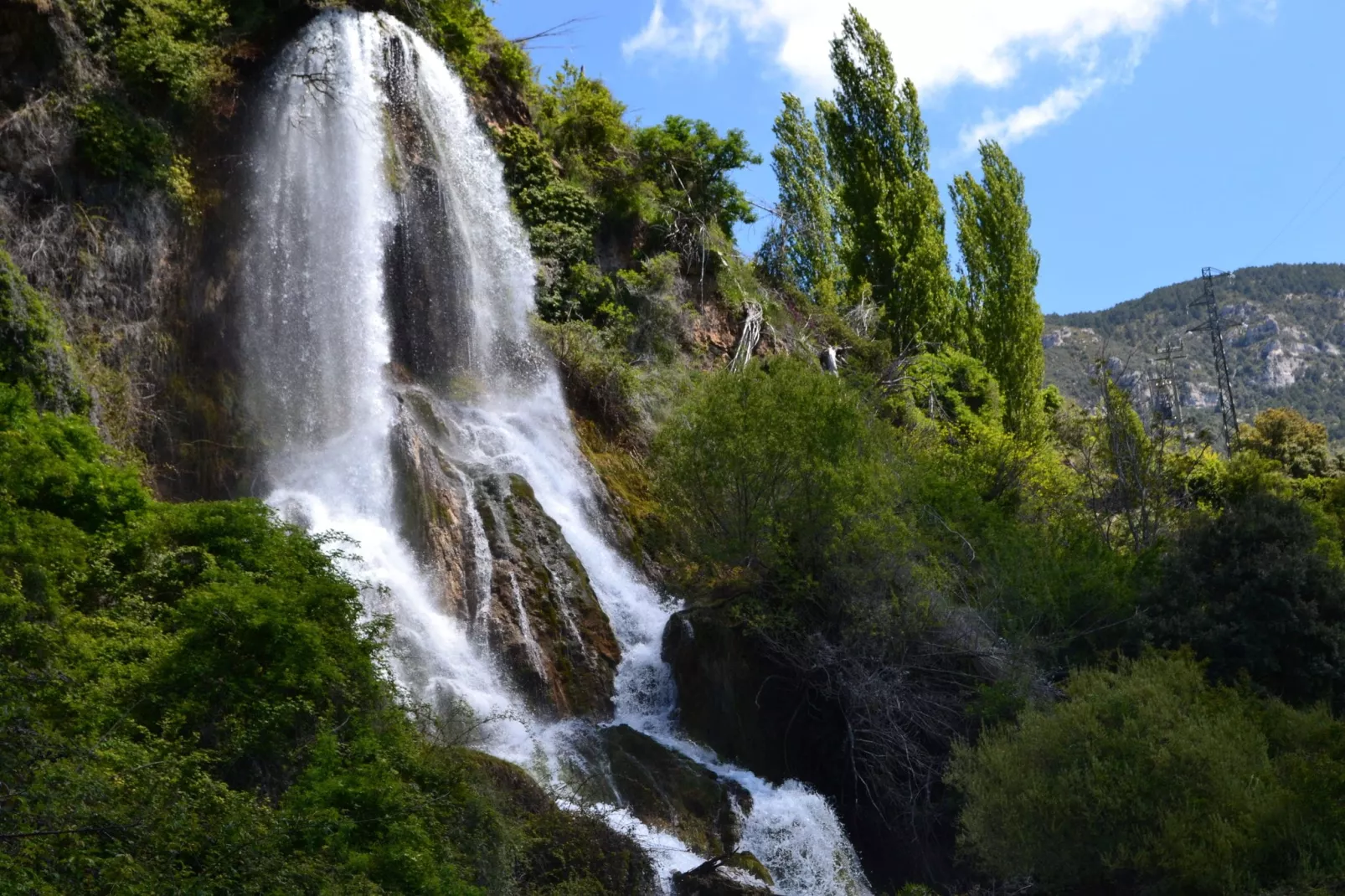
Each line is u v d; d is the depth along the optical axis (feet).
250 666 36.52
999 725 56.85
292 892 28.71
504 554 61.46
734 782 55.26
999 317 143.33
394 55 80.79
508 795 43.70
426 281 78.13
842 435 66.28
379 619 43.65
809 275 136.67
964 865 56.03
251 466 62.08
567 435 79.25
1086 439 109.09
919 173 138.41
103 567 39.73
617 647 62.44
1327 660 65.72
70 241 57.26
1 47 57.57
